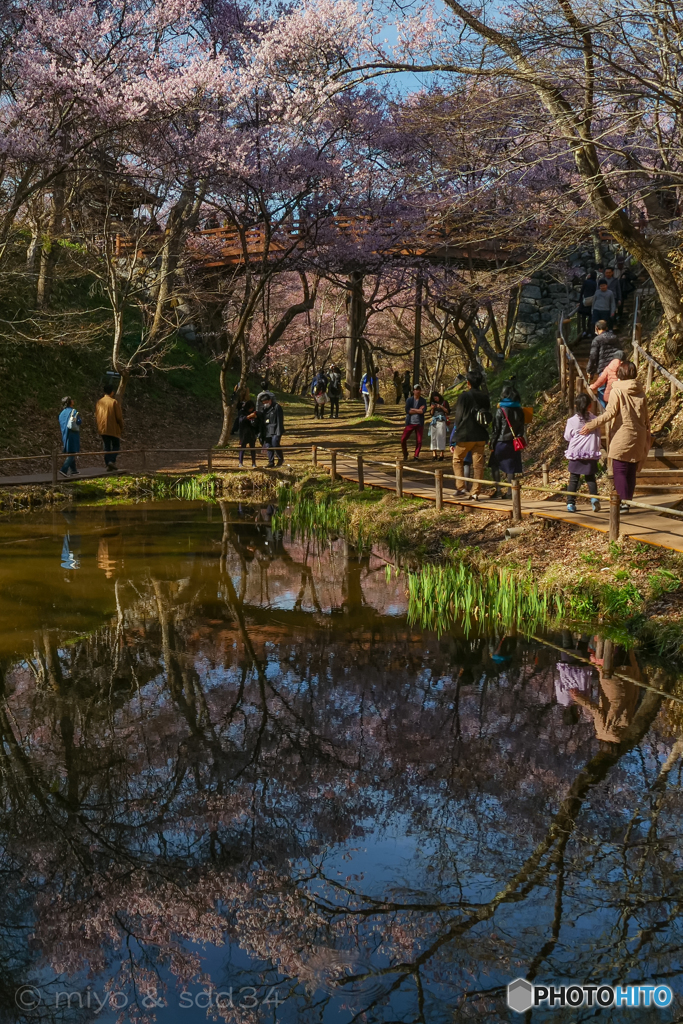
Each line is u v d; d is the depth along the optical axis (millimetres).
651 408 14906
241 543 12977
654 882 4305
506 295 28609
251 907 4203
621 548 9531
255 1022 3355
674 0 10055
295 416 31547
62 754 5781
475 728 6180
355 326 39594
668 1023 3344
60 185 22156
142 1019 3381
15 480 16891
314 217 22797
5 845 4703
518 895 4230
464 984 3607
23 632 8266
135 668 7387
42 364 23719
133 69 18406
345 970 3707
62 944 3936
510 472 12859
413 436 24562
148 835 4832
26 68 16562
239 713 6488
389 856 4586
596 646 8102
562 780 5363
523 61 11281
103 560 11562
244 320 21422
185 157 19703
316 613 9164
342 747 5910
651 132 12047
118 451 18234
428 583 9641
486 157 13945
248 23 21531
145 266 28031
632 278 22234
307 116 19422
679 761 5578
